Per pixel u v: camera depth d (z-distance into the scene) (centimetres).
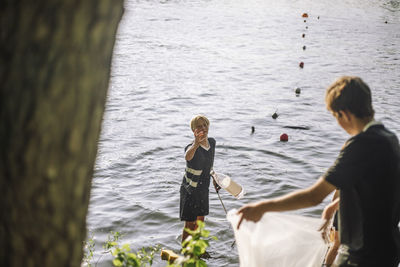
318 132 1205
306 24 3531
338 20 3794
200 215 605
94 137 182
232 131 1195
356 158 256
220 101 1505
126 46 2425
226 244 642
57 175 174
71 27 165
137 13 3653
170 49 2409
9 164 170
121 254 291
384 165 257
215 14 3859
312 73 1995
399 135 1202
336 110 274
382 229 265
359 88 268
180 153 1026
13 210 175
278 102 1515
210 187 841
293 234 342
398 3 5200
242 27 3275
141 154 1008
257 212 266
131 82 1705
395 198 266
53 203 177
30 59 163
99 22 170
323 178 259
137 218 719
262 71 2000
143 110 1370
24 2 159
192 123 582
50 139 170
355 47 2684
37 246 179
